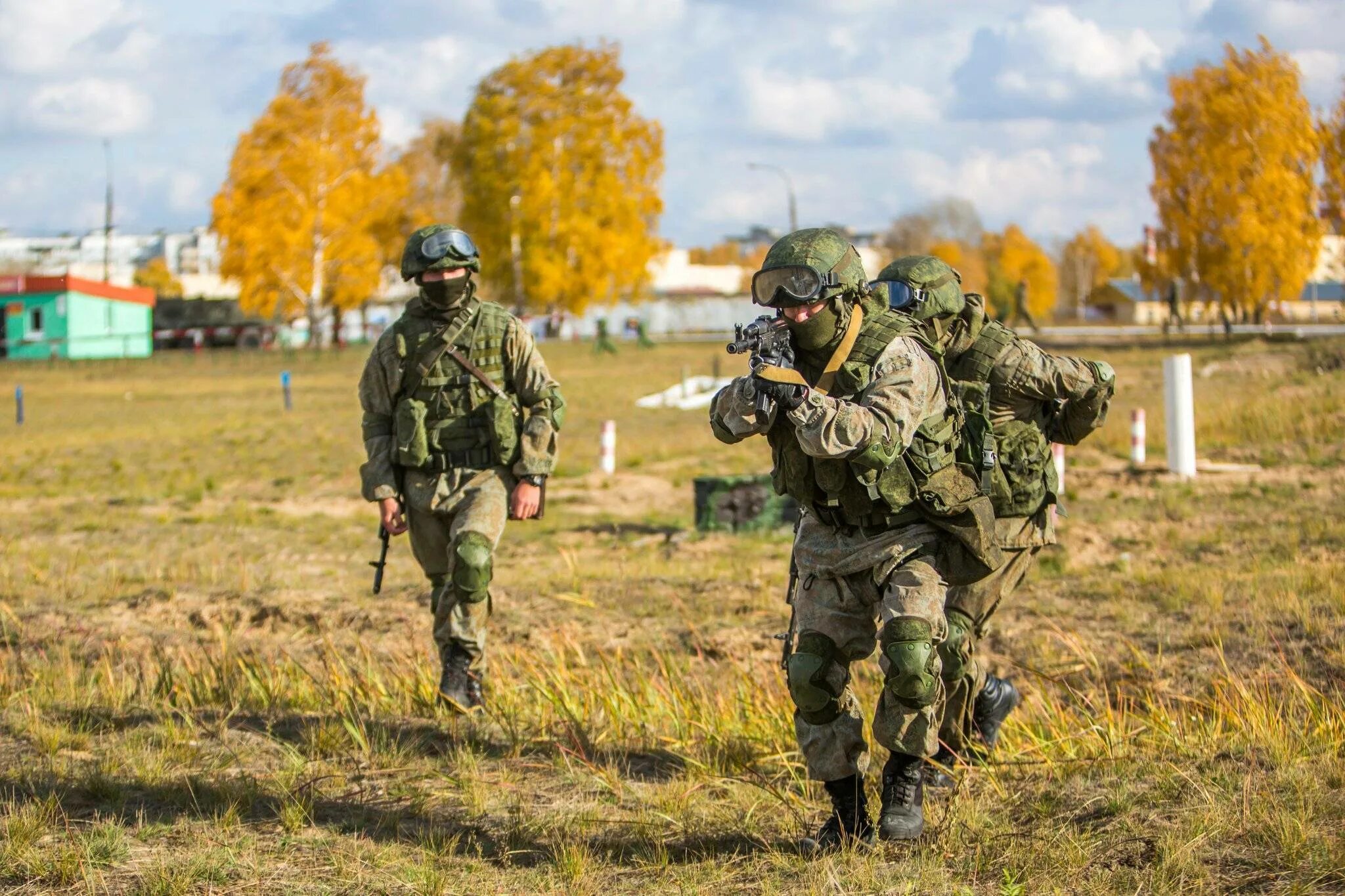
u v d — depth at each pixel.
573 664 17.70
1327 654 16.86
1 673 16.53
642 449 52.59
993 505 11.91
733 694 15.17
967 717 12.55
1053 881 9.27
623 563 28.14
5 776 12.15
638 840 10.73
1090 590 22.81
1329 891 8.73
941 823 10.54
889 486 9.54
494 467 14.78
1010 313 170.50
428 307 14.68
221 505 41.03
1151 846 9.73
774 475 10.13
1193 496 34.94
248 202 145.62
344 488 44.66
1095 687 15.91
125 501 41.66
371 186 150.12
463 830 11.02
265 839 10.66
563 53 155.88
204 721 14.75
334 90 149.00
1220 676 16.00
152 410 82.38
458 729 14.17
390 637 20.22
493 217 156.12
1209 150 116.06
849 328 9.54
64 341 148.00
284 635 20.62
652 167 160.75
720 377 91.88
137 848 10.37
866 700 15.20
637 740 14.17
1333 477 36.91
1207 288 119.88
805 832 10.80
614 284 161.50
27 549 31.31
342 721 14.30
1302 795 10.34
